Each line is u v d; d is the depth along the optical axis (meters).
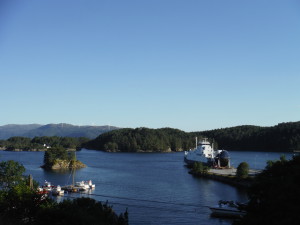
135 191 119.62
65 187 125.50
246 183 128.38
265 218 43.59
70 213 51.75
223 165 187.50
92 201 63.16
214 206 87.00
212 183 138.25
